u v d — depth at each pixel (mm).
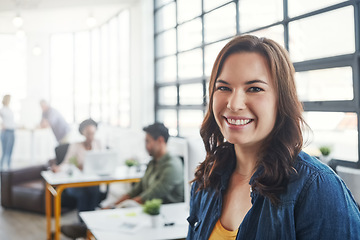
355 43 2676
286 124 759
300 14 3170
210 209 922
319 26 2988
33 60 8930
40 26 8016
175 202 3072
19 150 8961
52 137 8961
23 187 5023
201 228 925
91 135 4438
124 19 6617
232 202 876
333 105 2889
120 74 6859
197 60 4859
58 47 8961
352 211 698
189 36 5023
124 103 6719
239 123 746
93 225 2244
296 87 779
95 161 3979
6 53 8891
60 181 3684
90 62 8391
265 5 3594
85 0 6191
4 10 6492
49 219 3986
